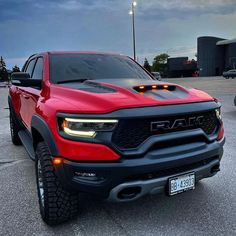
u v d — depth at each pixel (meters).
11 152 6.23
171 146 2.93
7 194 4.14
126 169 2.73
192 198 3.84
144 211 3.54
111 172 2.74
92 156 2.75
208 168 3.21
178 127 2.95
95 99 2.95
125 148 2.77
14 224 3.33
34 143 3.67
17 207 3.74
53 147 2.96
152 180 2.85
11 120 6.59
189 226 3.21
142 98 2.98
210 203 3.70
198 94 3.45
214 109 3.25
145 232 3.12
